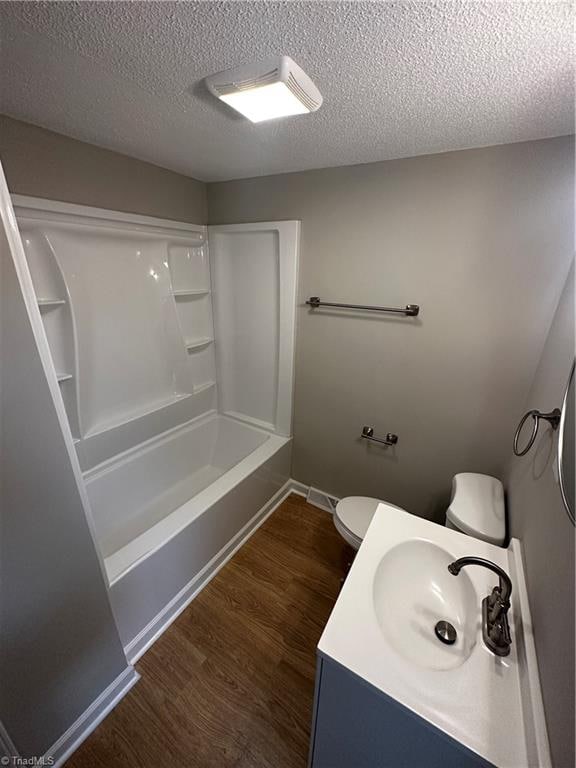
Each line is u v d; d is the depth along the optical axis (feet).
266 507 7.03
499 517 3.99
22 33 2.29
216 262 7.32
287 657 4.51
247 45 2.41
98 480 5.98
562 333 3.42
